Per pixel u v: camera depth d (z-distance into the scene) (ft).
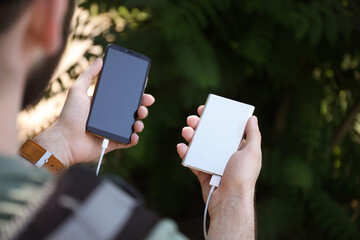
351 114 8.59
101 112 3.33
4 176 1.06
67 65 7.20
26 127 6.85
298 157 8.21
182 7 6.89
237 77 8.07
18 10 1.06
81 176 1.14
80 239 1.07
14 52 1.10
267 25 7.60
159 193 8.58
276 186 8.35
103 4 7.51
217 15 7.77
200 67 6.66
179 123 8.43
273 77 8.34
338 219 8.09
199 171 3.25
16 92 1.12
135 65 3.47
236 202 2.76
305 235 8.48
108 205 1.12
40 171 1.15
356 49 8.15
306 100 8.34
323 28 7.22
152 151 7.94
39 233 1.05
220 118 3.34
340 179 9.12
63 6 1.14
